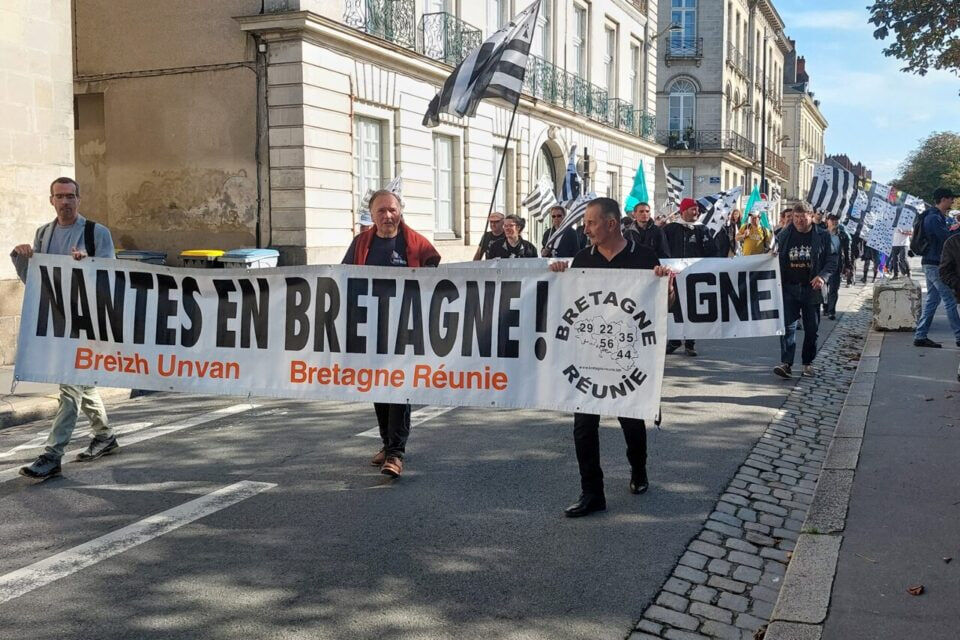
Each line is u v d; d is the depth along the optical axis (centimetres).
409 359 543
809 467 618
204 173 1619
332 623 370
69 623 370
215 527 484
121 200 1695
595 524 489
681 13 5056
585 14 2842
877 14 1416
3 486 562
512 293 522
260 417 768
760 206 2034
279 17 1502
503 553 447
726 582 418
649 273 492
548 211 1366
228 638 356
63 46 1154
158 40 1631
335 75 1611
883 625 359
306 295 557
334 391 555
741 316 721
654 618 378
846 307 1839
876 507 502
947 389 841
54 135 1144
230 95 1584
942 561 423
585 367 507
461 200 2094
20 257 591
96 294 583
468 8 2100
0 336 1061
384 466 571
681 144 5069
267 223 1576
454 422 736
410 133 1858
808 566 420
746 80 5712
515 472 588
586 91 2806
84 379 585
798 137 8156
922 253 1130
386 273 546
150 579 414
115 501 530
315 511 509
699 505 524
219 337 571
